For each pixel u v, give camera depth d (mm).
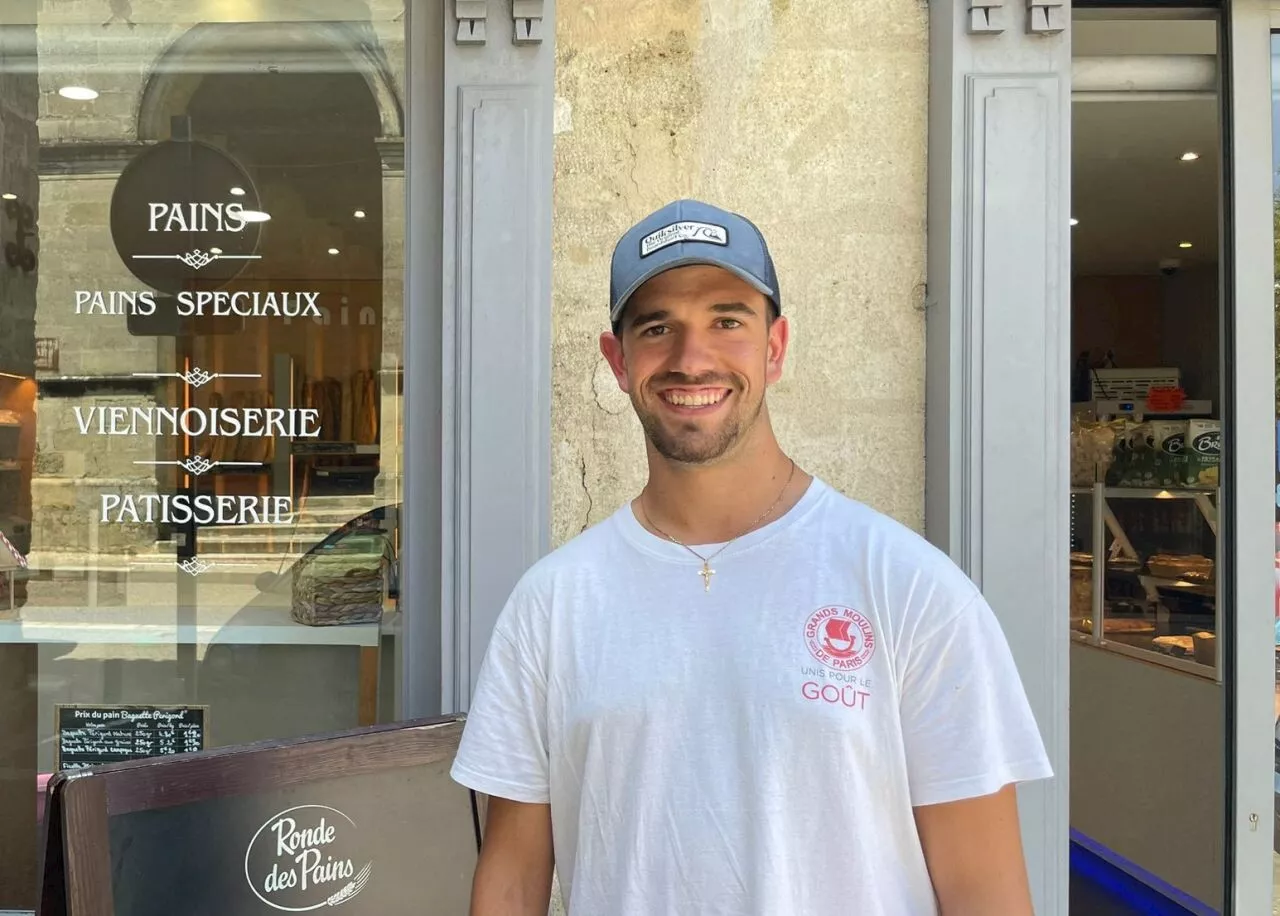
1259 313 2256
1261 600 2271
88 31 2352
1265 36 2225
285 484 2309
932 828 1058
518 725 1223
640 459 2096
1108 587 3518
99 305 2348
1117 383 4598
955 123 1996
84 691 2375
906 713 1057
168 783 1435
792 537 1144
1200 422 3287
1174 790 3098
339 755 1596
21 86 2369
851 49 2117
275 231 2303
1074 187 3451
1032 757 1034
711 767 1065
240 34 2314
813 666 1062
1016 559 1981
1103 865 3432
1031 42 1987
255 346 2309
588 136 2102
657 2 2100
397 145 2260
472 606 1998
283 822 1539
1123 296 4867
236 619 2332
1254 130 2236
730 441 1160
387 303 2266
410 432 2109
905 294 2125
